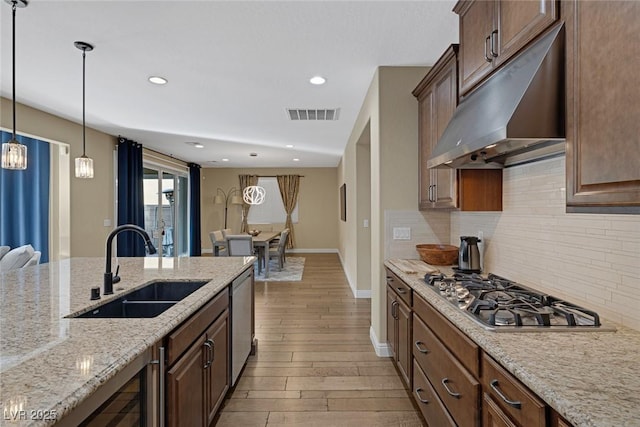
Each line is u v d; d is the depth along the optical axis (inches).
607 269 51.9
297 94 137.9
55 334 45.1
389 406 85.4
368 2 77.7
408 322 83.4
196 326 61.8
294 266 289.6
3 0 75.5
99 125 186.7
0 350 39.8
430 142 100.8
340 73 118.2
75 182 182.1
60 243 178.4
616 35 34.6
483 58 64.7
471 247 89.0
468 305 58.7
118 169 214.7
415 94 110.9
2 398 29.5
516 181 77.5
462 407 52.4
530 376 35.4
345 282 225.9
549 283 65.9
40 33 89.7
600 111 36.9
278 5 78.4
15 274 86.0
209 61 107.3
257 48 99.0
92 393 33.0
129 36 91.7
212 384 70.9
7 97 139.1
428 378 69.4
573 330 47.6
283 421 79.3
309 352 116.5
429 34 92.0
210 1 76.6
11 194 174.7
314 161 334.3
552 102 45.5
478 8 67.0
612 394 31.6
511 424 39.8
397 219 114.3
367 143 180.7
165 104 149.7
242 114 165.8
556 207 63.8
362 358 112.0
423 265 100.6
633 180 32.7
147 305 69.9
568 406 30.0
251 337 112.2
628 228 48.2
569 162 42.2
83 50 98.9
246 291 103.8
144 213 245.1
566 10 43.6
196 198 350.3
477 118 59.7
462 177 83.9
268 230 383.2
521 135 45.4
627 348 42.0
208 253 382.3
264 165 365.7
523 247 74.7
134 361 43.3
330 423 78.7
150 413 46.5
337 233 382.0
